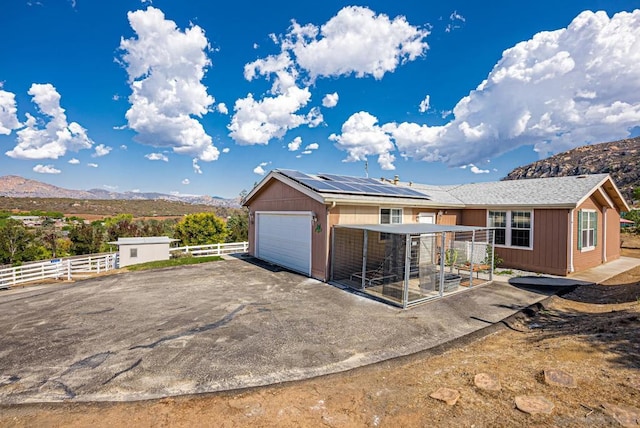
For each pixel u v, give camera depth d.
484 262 12.72
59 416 3.69
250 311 7.62
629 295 7.88
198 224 28.19
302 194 12.01
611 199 14.98
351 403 3.81
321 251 10.91
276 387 4.26
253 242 16.48
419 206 12.92
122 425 3.50
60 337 6.14
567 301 8.49
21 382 4.46
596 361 4.18
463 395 3.76
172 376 4.61
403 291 8.47
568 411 3.20
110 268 14.89
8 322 7.12
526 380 3.95
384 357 5.19
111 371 4.77
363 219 11.63
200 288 10.00
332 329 6.45
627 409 3.07
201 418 3.59
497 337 6.05
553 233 11.87
